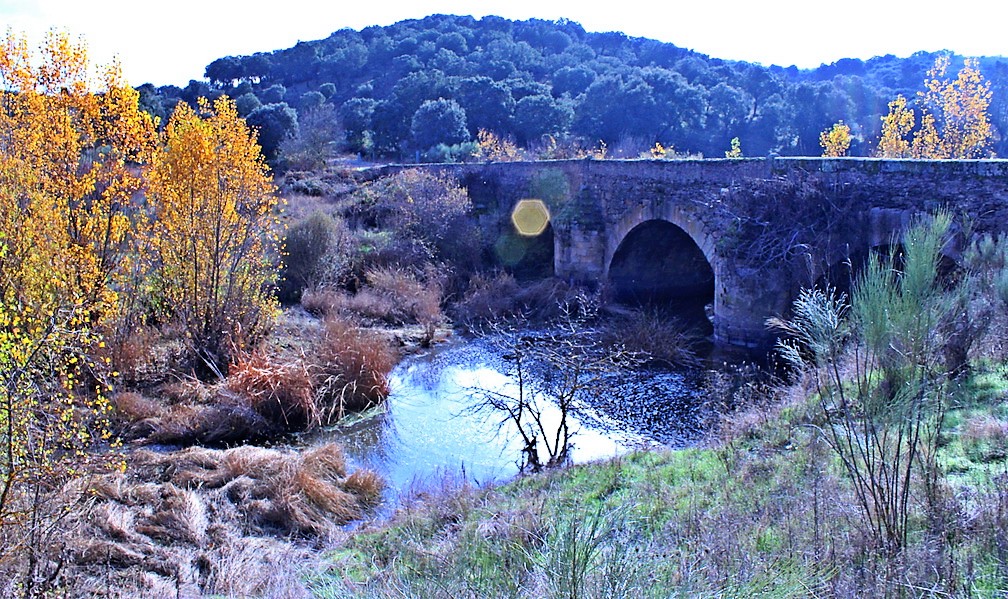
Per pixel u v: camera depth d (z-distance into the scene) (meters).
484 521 7.16
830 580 4.40
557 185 26.30
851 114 45.44
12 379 6.24
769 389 13.47
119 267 14.44
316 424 13.17
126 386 13.44
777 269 16.22
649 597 3.75
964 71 24.69
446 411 14.01
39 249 12.23
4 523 6.27
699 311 21.94
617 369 15.85
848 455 6.31
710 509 6.75
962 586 4.16
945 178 13.12
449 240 26.00
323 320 18.44
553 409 13.86
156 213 15.10
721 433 10.22
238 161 15.05
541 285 23.09
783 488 6.81
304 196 30.22
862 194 14.72
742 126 46.53
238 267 15.73
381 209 27.61
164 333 15.82
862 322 5.40
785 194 16.12
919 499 5.43
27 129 12.85
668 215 20.47
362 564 7.02
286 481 9.78
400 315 20.88
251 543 8.30
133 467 10.02
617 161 23.11
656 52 75.81
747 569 4.43
